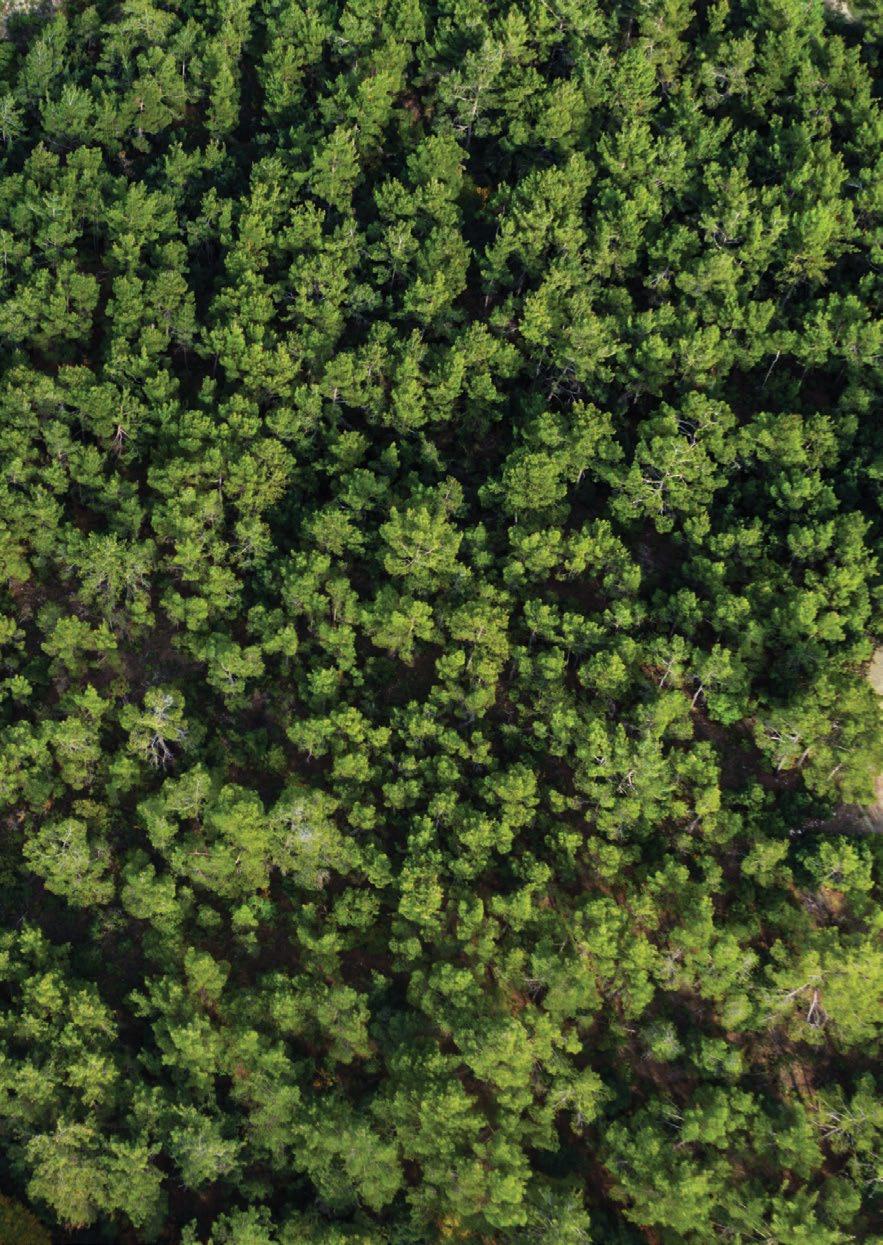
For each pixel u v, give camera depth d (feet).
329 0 384.68
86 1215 228.63
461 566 283.59
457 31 363.15
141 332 318.04
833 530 282.56
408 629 282.97
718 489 305.94
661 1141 229.04
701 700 293.23
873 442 305.12
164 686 293.84
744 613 275.59
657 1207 222.69
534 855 266.77
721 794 276.82
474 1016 237.66
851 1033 244.83
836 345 314.76
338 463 306.76
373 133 359.66
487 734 283.38
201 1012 247.09
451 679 276.82
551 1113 233.35
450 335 323.16
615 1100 245.65
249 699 293.02
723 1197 224.94
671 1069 253.65
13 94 366.22
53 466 296.10
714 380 309.83
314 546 300.40
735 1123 229.66
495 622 277.44
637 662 282.77
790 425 293.23
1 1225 224.53
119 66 379.35
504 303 327.26
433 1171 225.35
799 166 335.47
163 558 304.30
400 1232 229.66
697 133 346.54
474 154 374.84
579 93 348.38
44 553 300.40
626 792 264.31
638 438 315.78
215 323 321.52
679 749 278.05
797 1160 229.45
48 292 320.29
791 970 240.12
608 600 300.61
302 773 284.61
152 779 280.51
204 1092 238.48
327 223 347.36
